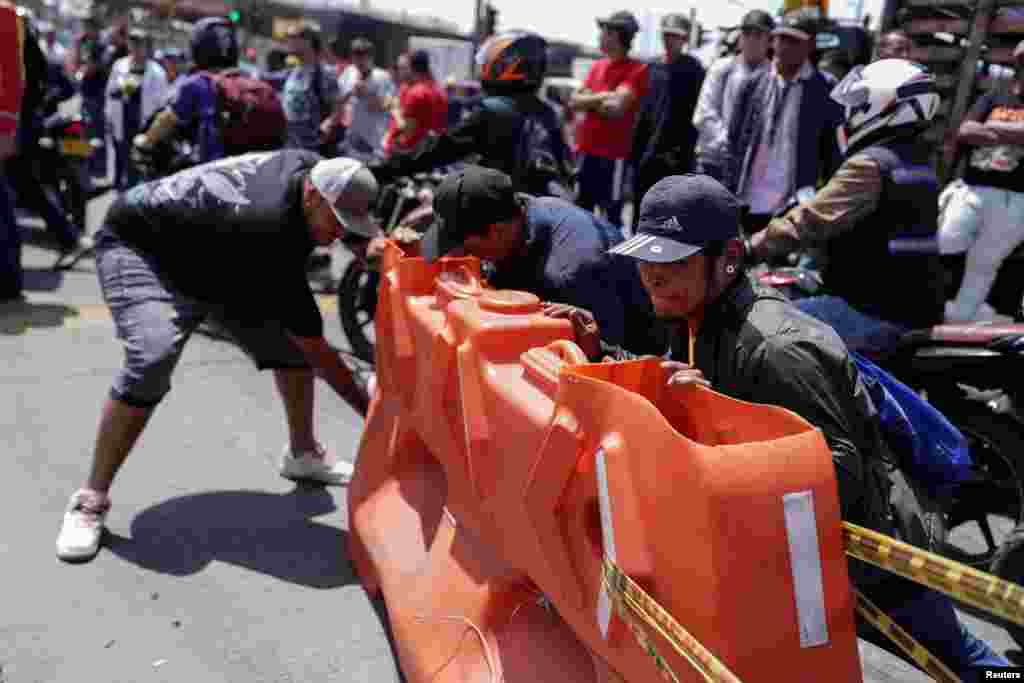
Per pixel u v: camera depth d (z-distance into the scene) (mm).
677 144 7016
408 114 8039
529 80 4703
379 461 3221
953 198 4801
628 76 6641
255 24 21609
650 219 1900
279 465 4156
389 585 2787
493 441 2094
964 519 3408
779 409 1579
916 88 2928
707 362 1975
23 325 5906
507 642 2197
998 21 5336
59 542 3238
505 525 2092
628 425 1566
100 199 10906
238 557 3338
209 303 3422
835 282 3303
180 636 2838
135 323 3275
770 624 1439
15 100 5047
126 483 3871
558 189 4680
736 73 5848
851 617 1500
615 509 1563
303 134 8461
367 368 5387
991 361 3105
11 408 4547
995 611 1251
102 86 11680
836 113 5531
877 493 1895
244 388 5109
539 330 2178
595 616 1723
